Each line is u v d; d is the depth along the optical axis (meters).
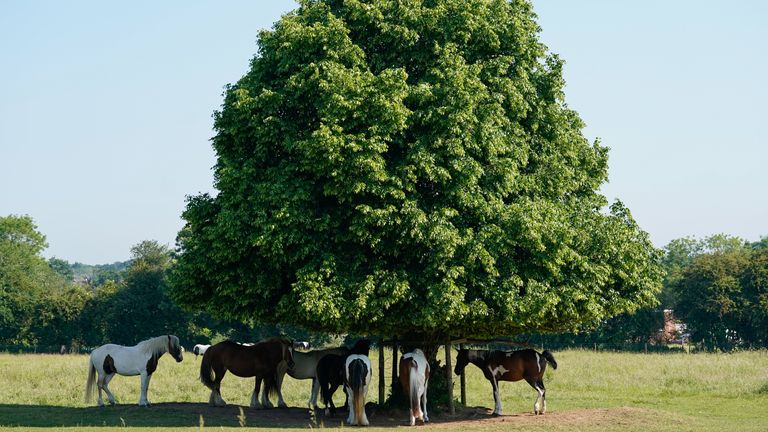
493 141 21.64
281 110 22.59
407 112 20.89
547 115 24.36
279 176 21.36
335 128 20.48
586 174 25.44
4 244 103.19
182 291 23.70
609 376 36.88
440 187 21.48
